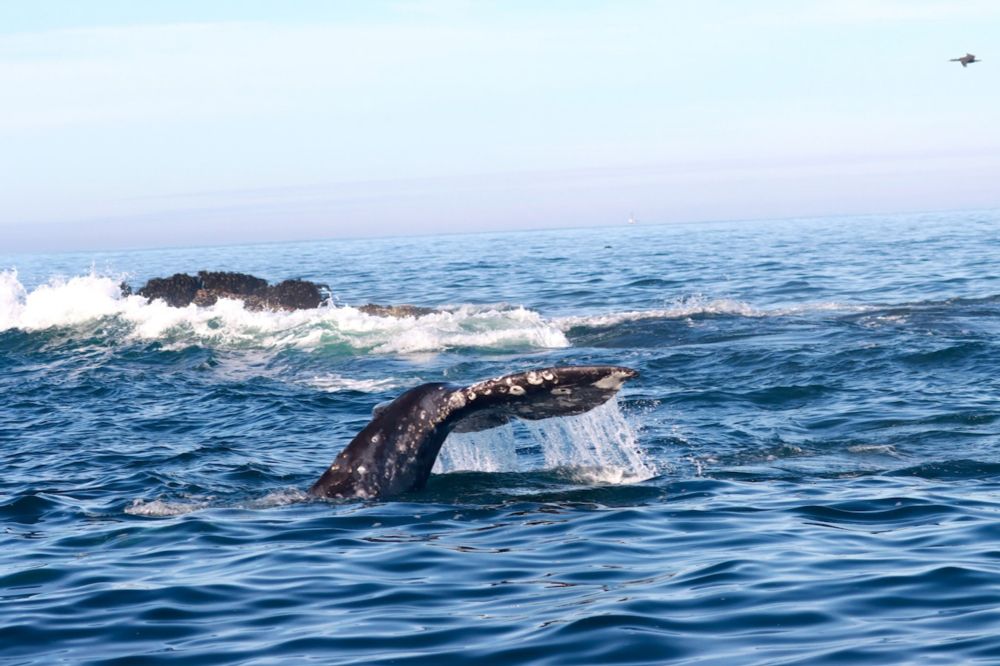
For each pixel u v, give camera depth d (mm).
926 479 13844
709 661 7918
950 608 8961
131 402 23219
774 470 14594
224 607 9641
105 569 10938
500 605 9391
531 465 15211
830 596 9383
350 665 8125
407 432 13156
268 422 20266
